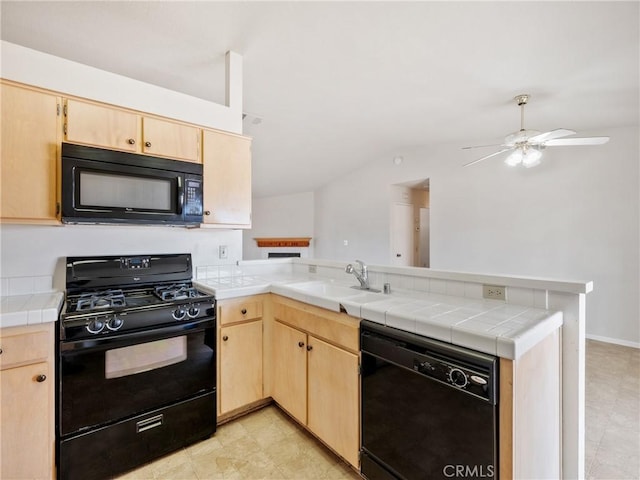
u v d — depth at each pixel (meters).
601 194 3.60
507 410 0.99
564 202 3.87
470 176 4.75
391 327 1.33
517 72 2.49
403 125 4.11
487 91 2.91
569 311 1.33
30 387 1.32
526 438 1.06
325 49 2.28
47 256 1.81
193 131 2.05
